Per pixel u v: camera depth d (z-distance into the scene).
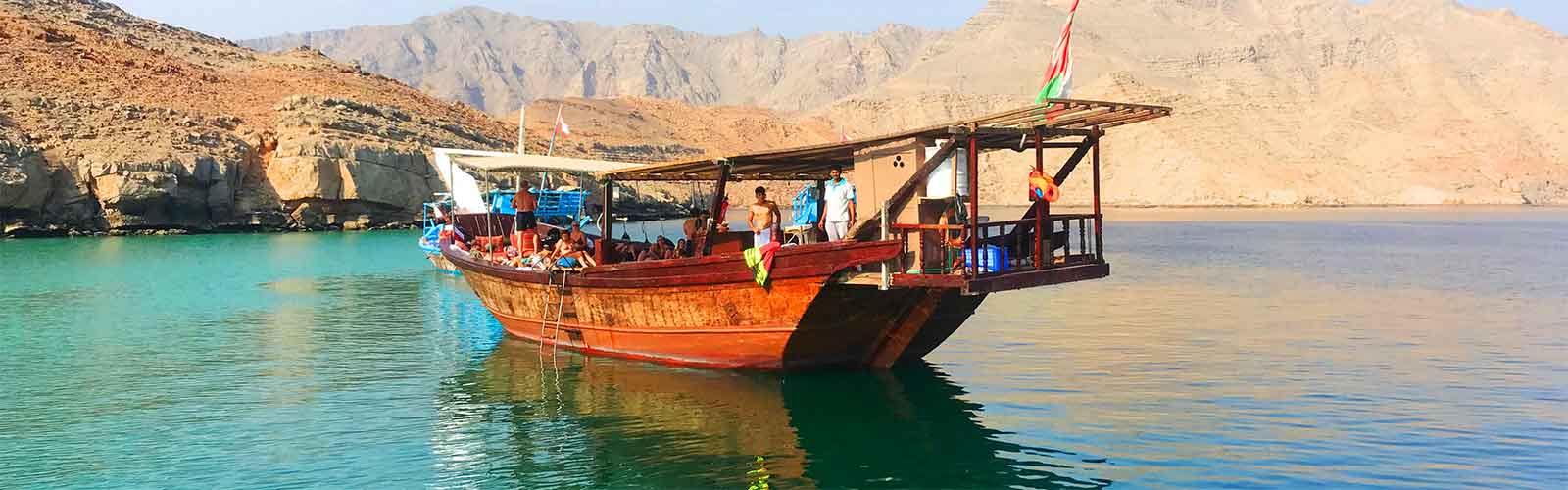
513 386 18.95
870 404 17.55
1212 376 20.09
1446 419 16.67
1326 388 19.09
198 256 51.03
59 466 14.25
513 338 24.50
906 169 16.52
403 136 95.56
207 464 14.41
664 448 15.14
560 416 16.88
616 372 19.81
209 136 77.81
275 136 82.75
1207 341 24.45
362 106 99.06
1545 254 62.53
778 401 17.61
